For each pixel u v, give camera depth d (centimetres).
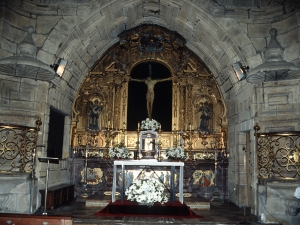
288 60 666
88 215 624
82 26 735
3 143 602
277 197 573
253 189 676
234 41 715
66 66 766
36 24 711
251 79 650
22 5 691
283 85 659
